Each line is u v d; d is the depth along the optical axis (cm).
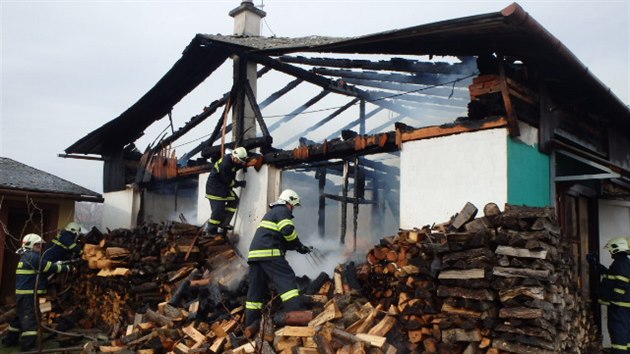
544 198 606
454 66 655
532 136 593
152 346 584
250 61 967
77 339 773
